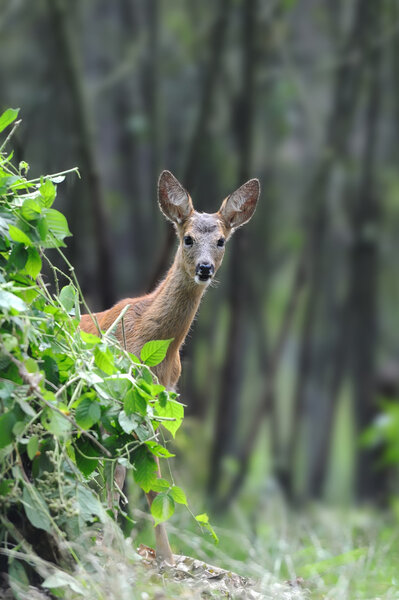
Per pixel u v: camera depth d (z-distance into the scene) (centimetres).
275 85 1841
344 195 2053
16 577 563
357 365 2062
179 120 1878
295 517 1331
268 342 2422
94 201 1406
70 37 1445
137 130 1653
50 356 620
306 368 1998
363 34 1794
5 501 568
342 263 2197
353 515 1366
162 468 1173
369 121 1897
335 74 1872
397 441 1581
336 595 739
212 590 676
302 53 1925
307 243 1850
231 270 1709
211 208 1831
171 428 666
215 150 1805
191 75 1859
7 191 643
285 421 2870
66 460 597
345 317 2038
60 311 638
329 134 1803
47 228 627
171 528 837
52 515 595
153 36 1697
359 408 2058
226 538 1070
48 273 1211
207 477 1611
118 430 643
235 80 1844
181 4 1783
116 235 1962
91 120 1513
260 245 2056
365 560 905
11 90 1630
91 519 600
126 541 624
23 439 576
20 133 1345
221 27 1546
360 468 2009
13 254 622
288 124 1883
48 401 572
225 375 1717
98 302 1478
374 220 1962
